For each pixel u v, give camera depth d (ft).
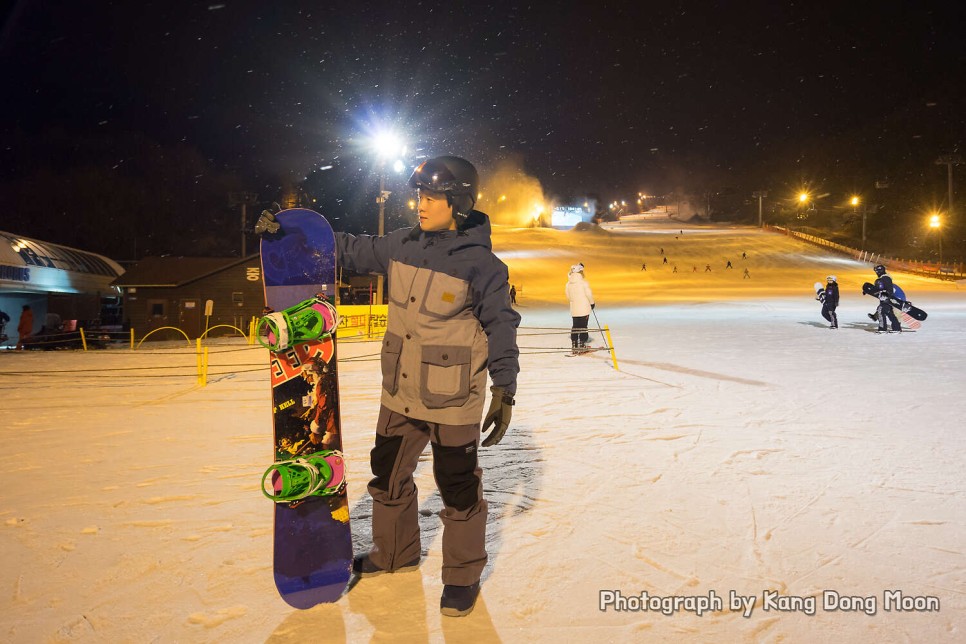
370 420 20.68
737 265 213.66
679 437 17.53
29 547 10.07
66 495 12.73
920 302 102.01
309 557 8.31
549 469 14.53
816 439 17.06
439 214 8.50
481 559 8.30
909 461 14.80
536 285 172.45
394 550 9.21
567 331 58.39
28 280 83.15
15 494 12.80
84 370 35.17
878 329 52.95
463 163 8.63
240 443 17.28
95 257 107.86
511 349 8.30
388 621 7.85
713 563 9.48
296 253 8.96
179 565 9.40
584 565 9.43
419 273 8.54
